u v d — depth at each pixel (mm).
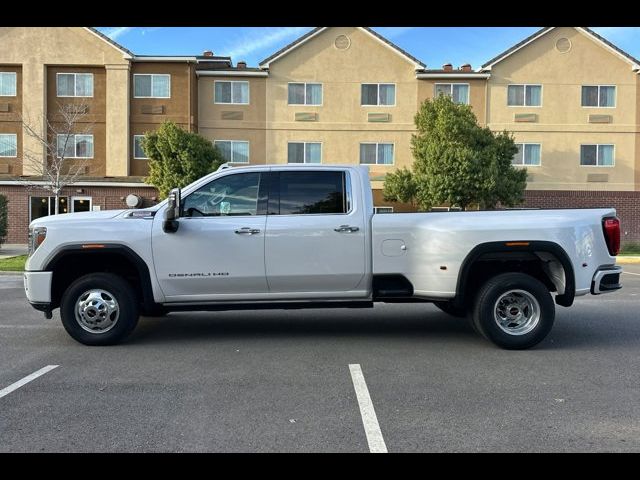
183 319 8445
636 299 10656
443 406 4578
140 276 6453
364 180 6660
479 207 24797
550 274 6691
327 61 29688
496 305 6449
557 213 6605
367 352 6383
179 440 3918
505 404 4629
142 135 29016
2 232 22672
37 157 27766
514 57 29625
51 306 6539
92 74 28812
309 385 5141
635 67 29203
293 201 6621
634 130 29547
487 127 26562
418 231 6508
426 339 7059
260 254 6461
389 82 29688
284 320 8367
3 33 28297
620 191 29641
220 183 6645
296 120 29766
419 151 25359
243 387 5082
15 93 28703
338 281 6562
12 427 4148
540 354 6281
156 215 6566
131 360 6016
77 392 4941
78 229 6402
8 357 6141
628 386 5117
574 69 29578
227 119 29812
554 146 29672
